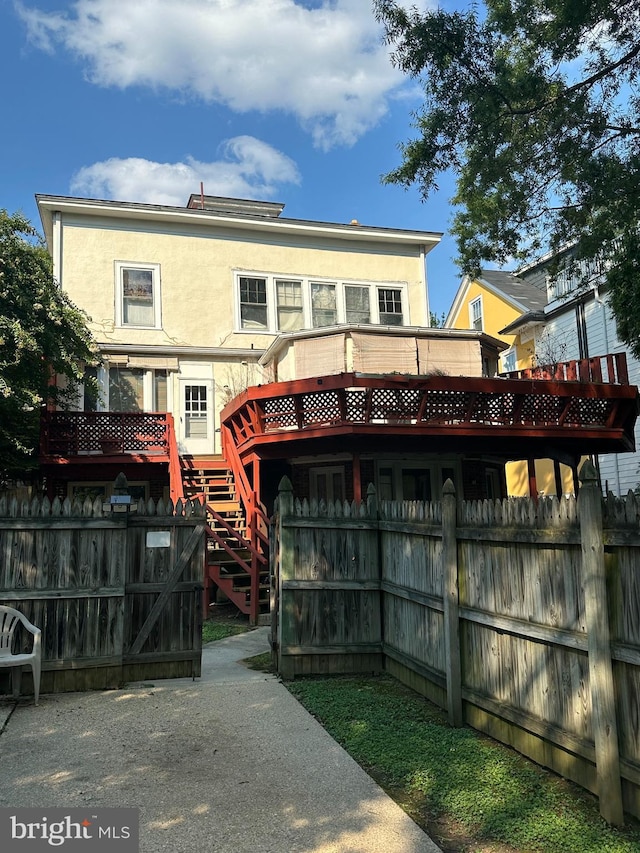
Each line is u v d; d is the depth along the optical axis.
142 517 7.10
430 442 13.23
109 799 4.11
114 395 17.38
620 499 3.73
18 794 4.19
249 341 18.64
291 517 7.20
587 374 14.94
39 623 6.62
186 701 6.23
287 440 12.41
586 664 4.01
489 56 10.77
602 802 3.70
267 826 3.75
